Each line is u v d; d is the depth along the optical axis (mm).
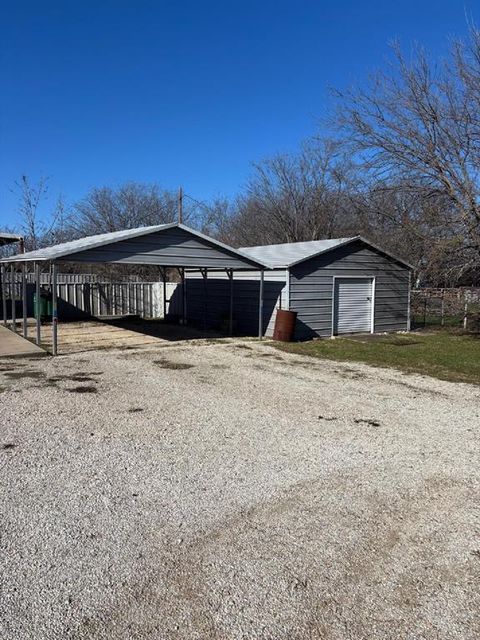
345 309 14930
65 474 4312
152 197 33531
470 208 12977
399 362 10250
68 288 18578
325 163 26281
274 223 28438
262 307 13562
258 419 6062
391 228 16609
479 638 2441
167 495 3949
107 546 3197
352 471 4512
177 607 2627
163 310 19594
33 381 7887
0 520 3500
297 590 2789
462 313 18312
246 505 3811
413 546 3277
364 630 2486
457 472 4535
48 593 2717
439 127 13680
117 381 8016
